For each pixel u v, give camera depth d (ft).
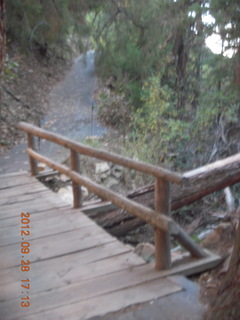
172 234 11.85
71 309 10.14
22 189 20.75
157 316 9.80
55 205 18.22
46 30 51.19
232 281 8.86
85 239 14.57
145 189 20.77
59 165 18.99
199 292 10.84
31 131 21.52
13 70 55.26
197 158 35.32
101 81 60.54
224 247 15.43
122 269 12.34
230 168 19.85
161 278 11.69
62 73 64.90
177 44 44.52
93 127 44.78
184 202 20.11
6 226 15.80
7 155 35.73
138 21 46.57
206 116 37.24
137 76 49.62
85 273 12.13
